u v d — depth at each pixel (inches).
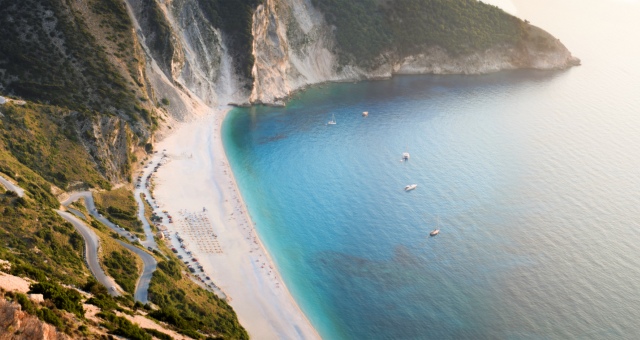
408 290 6146.7
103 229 5880.9
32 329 3002.0
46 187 6112.2
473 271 6422.2
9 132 6510.8
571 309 5949.8
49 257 4936.0
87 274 4987.7
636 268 6515.8
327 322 5738.2
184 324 4517.7
